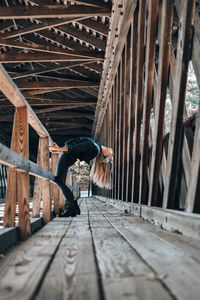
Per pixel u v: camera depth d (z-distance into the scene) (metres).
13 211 2.38
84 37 8.20
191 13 2.75
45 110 14.70
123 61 6.77
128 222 3.71
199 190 2.59
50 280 1.21
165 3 3.42
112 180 8.52
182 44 2.84
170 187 3.28
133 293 1.04
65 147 4.38
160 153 3.81
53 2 7.20
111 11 6.36
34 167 2.72
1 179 14.84
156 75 4.18
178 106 3.01
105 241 2.19
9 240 2.08
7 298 1.00
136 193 5.29
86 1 6.42
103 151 4.75
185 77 2.92
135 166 5.23
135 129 5.13
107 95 9.66
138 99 5.00
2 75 1.89
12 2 8.23
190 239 2.23
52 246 2.02
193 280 1.18
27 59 8.66
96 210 6.33
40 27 7.28
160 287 1.10
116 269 1.37
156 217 3.37
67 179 7.03
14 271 1.36
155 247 1.92
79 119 18.53
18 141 2.57
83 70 11.14
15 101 2.47
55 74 11.20
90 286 1.13
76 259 1.60
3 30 8.98
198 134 2.54
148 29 4.14
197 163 2.56
